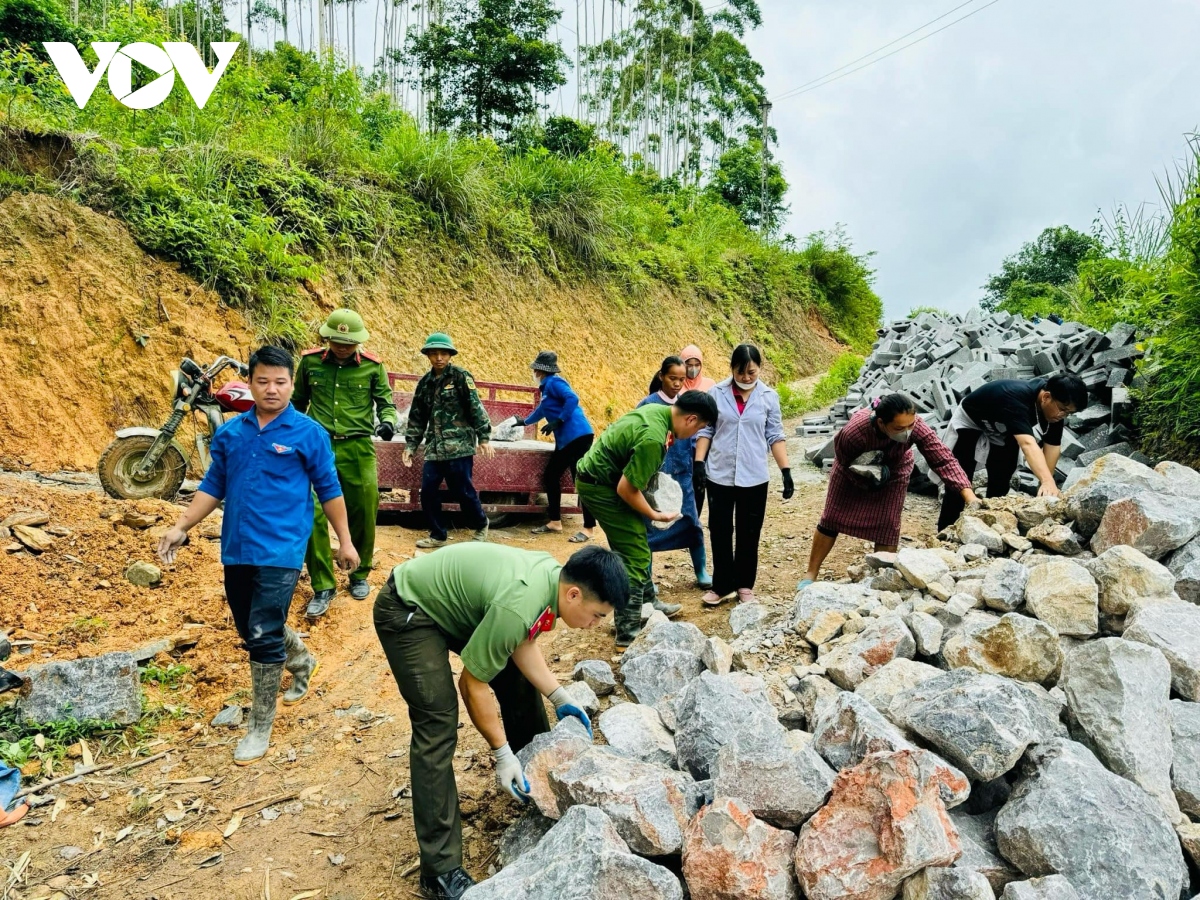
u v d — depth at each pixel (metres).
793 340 24.70
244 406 6.04
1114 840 2.39
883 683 3.23
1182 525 3.85
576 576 2.58
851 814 2.39
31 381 6.81
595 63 39.22
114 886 2.80
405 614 2.68
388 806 3.25
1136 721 2.82
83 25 14.12
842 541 6.91
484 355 11.84
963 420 5.74
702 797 2.74
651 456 4.09
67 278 7.35
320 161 11.03
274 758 3.60
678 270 19.62
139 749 3.62
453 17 21.09
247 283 8.57
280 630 3.61
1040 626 3.23
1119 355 7.95
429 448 6.55
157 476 6.02
